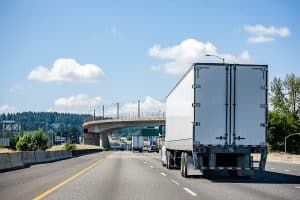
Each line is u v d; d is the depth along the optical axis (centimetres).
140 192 1617
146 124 14138
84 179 2209
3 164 3041
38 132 14138
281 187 1881
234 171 2489
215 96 2159
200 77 2158
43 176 2409
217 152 2142
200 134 2144
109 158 5862
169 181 2141
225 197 1493
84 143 17500
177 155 3042
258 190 1745
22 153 3684
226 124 2156
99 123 15775
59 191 1620
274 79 12788
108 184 1941
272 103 12800
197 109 2152
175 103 2786
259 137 2169
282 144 12606
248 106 2172
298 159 5522
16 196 1450
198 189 1756
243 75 2175
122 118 14675
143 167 3484
